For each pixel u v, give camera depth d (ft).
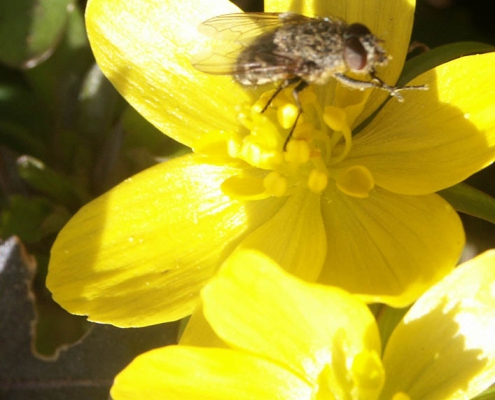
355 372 0.23
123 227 0.26
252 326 0.23
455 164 0.25
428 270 0.23
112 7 0.26
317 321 0.23
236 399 0.23
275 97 0.26
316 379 0.23
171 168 0.26
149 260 0.26
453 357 0.23
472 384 0.23
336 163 0.26
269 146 0.26
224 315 0.22
